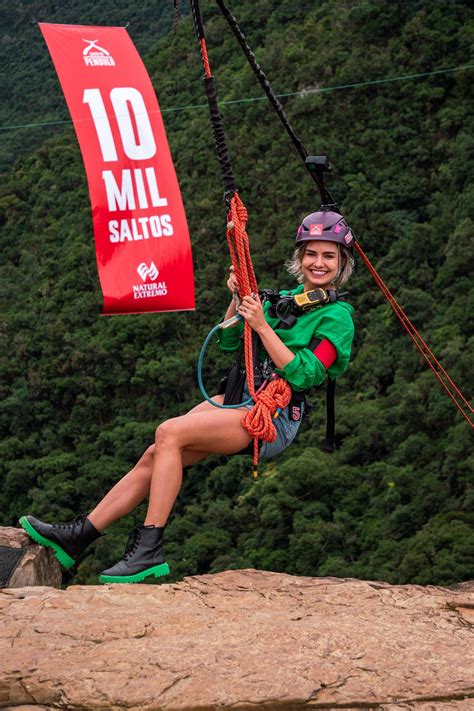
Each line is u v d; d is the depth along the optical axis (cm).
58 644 246
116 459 4441
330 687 220
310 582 300
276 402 303
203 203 5338
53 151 6322
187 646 241
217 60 6569
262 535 3422
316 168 339
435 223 4566
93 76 430
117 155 431
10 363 5116
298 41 6078
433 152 5134
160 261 433
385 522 3100
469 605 280
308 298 308
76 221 5800
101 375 4891
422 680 222
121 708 216
